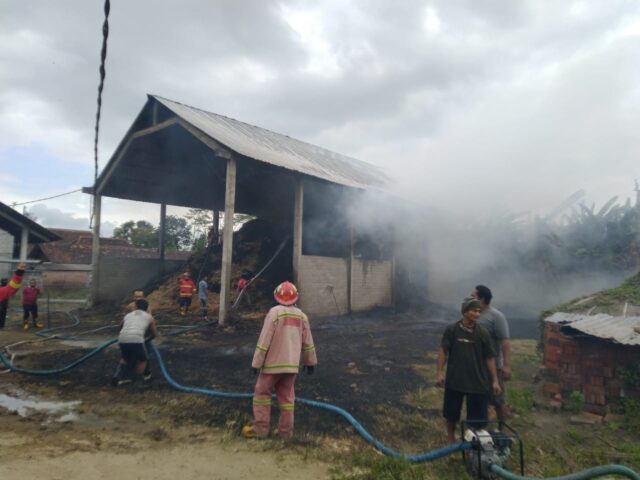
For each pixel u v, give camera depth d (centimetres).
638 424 452
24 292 1113
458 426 459
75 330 1073
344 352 831
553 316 595
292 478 334
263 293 1375
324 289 1321
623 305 656
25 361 711
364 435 416
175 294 1477
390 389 594
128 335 580
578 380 506
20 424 432
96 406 497
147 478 327
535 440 426
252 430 417
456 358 382
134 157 1496
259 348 407
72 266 1642
